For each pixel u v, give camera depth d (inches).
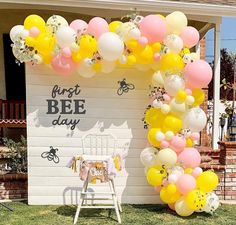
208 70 136.0
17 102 224.1
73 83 153.5
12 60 261.9
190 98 136.9
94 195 155.9
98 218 140.2
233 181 173.8
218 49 210.1
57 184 154.9
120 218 137.5
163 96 140.2
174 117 139.6
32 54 140.0
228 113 281.1
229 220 140.9
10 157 178.9
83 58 138.3
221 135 268.5
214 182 137.8
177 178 138.5
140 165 158.6
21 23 255.1
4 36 257.1
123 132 156.9
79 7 197.6
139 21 137.7
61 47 136.9
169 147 140.4
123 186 158.2
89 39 134.2
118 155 143.3
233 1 203.8
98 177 134.3
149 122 144.6
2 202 160.2
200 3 195.2
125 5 190.2
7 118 223.0
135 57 139.9
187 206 139.0
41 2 186.5
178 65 137.6
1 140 224.4
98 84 154.9
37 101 152.1
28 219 137.5
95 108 155.1
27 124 152.1
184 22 139.6
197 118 140.4
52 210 148.5
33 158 153.3
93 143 155.1
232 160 173.2
